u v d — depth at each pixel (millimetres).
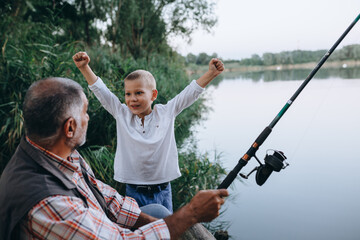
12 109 2918
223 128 5824
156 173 1774
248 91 12227
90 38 9789
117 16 10320
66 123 904
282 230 2375
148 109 1817
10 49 3520
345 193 2889
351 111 6484
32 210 804
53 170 883
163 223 941
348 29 1507
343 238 2219
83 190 1048
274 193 2998
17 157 891
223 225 2498
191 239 1318
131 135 1768
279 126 5609
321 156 3895
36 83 912
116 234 895
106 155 2922
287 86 13398
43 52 3627
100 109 3309
